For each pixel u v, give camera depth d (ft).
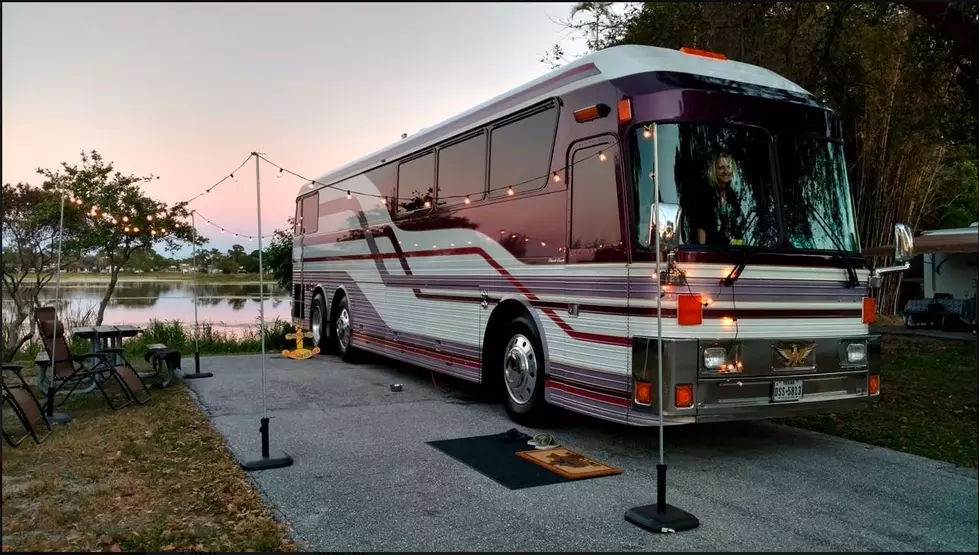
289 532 13.12
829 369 18.26
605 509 14.55
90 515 13.83
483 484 16.11
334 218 39.91
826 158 19.11
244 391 28.37
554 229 20.17
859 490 16.06
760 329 17.21
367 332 34.63
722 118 17.61
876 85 40.06
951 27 28.22
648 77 17.79
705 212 17.02
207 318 55.47
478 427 22.00
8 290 43.32
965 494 15.84
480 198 24.27
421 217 28.76
